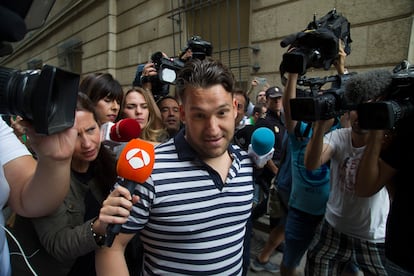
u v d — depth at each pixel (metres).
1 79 0.63
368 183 1.38
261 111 3.79
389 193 1.49
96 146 1.32
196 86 1.02
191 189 1.06
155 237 1.07
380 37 3.14
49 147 0.76
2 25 0.53
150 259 1.12
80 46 9.42
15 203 0.93
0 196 0.84
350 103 1.15
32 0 0.57
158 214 1.04
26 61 14.62
